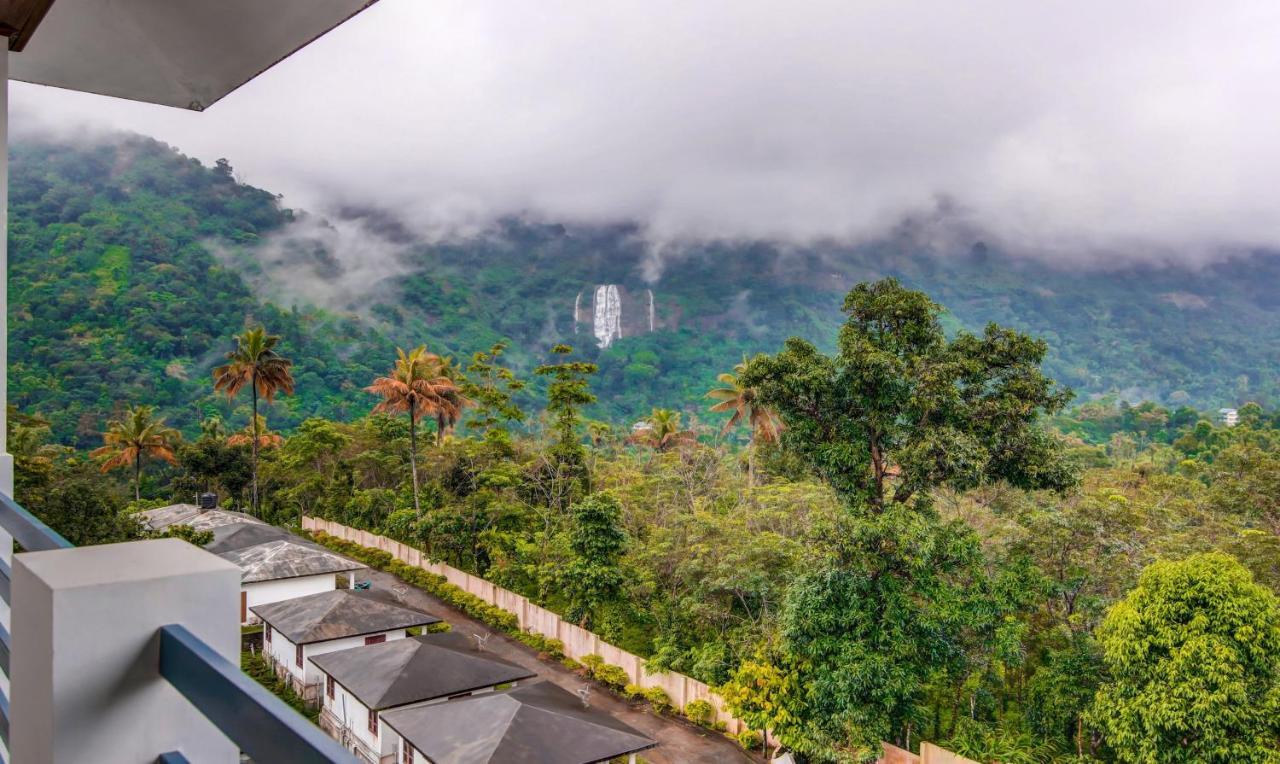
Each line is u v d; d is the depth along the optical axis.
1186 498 23.05
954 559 15.09
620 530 22.45
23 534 1.57
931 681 15.95
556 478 30.45
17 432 37.19
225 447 42.81
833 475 16.19
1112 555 15.41
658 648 20.19
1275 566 16.23
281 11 3.36
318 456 42.66
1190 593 12.16
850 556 15.11
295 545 25.05
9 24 3.48
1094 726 13.29
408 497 36.56
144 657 0.96
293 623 19.84
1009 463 15.40
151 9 3.40
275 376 41.25
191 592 1.00
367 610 20.42
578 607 22.53
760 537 19.30
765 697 15.88
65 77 4.15
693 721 18.56
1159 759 12.06
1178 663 11.86
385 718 14.84
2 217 3.42
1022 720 15.86
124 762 0.96
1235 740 11.33
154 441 43.50
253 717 0.75
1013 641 14.66
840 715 14.73
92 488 24.42
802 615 15.30
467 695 16.77
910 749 16.23
